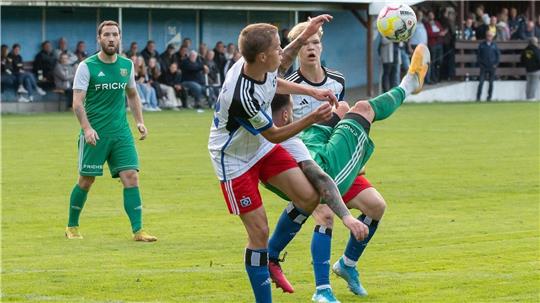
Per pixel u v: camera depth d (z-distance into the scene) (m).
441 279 14.01
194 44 58.72
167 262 15.46
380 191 23.27
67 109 51.72
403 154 30.95
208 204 21.59
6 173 26.59
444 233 17.81
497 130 39.59
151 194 23.00
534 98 64.12
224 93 11.41
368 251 16.14
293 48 12.80
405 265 15.02
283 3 57.34
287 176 11.77
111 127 17.58
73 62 51.06
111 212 20.73
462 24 64.12
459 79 63.50
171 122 43.66
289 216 12.72
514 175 25.97
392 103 13.16
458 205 21.22
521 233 17.73
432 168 27.45
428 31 61.53
